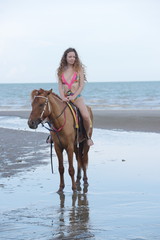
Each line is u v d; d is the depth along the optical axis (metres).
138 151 10.96
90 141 7.59
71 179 7.57
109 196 6.72
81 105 7.54
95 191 7.10
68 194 6.95
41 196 6.82
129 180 7.77
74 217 5.60
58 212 5.87
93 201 6.45
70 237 4.77
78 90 7.43
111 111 26.42
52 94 7.05
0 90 96.81
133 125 17.75
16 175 8.38
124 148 11.52
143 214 5.62
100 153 10.80
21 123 20.61
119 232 4.90
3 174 8.47
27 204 6.32
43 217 5.63
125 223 5.25
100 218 5.51
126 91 72.62
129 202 6.30
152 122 18.52
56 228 5.12
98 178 8.03
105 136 14.54
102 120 20.31
